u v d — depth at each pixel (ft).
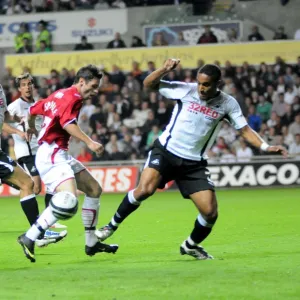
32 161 80.23
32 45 186.39
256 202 117.39
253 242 67.46
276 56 171.42
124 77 169.48
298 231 76.13
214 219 55.06
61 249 64.59
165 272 49.85
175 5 183.32
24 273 50.44
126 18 185.06
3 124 67.92
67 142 56.03
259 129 158.20
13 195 151.94
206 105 54.44
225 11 181.16
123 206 56.70
